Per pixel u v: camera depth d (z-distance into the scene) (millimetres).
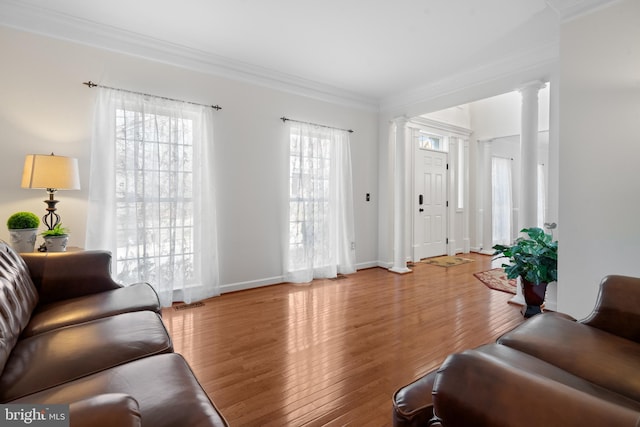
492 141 6023
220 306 2889
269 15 2434
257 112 3465
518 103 5301
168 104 2873
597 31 2039
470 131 5871
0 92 2279
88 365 1020
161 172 2828
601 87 2031
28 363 1008
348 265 4180
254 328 2396
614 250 2000
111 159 2617
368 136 4527
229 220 3303
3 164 2293
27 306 1400
